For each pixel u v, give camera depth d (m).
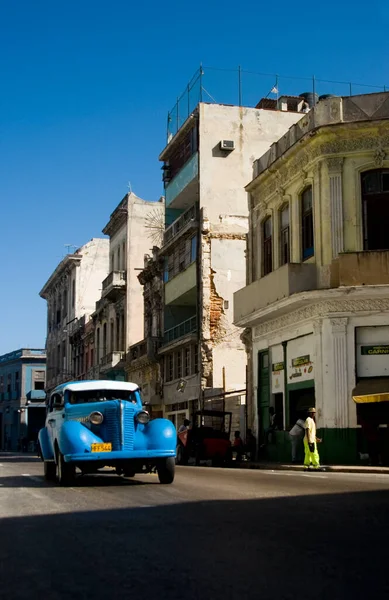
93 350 64.19
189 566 6.21
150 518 9.27
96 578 5.86
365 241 25.67
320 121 26.45
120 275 55.78
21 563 6.57
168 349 43.59
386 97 26.02
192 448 29.34
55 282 80.25
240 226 39.81
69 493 13.02
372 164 25.80
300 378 27.27
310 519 8.91
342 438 24.44
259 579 5.69
